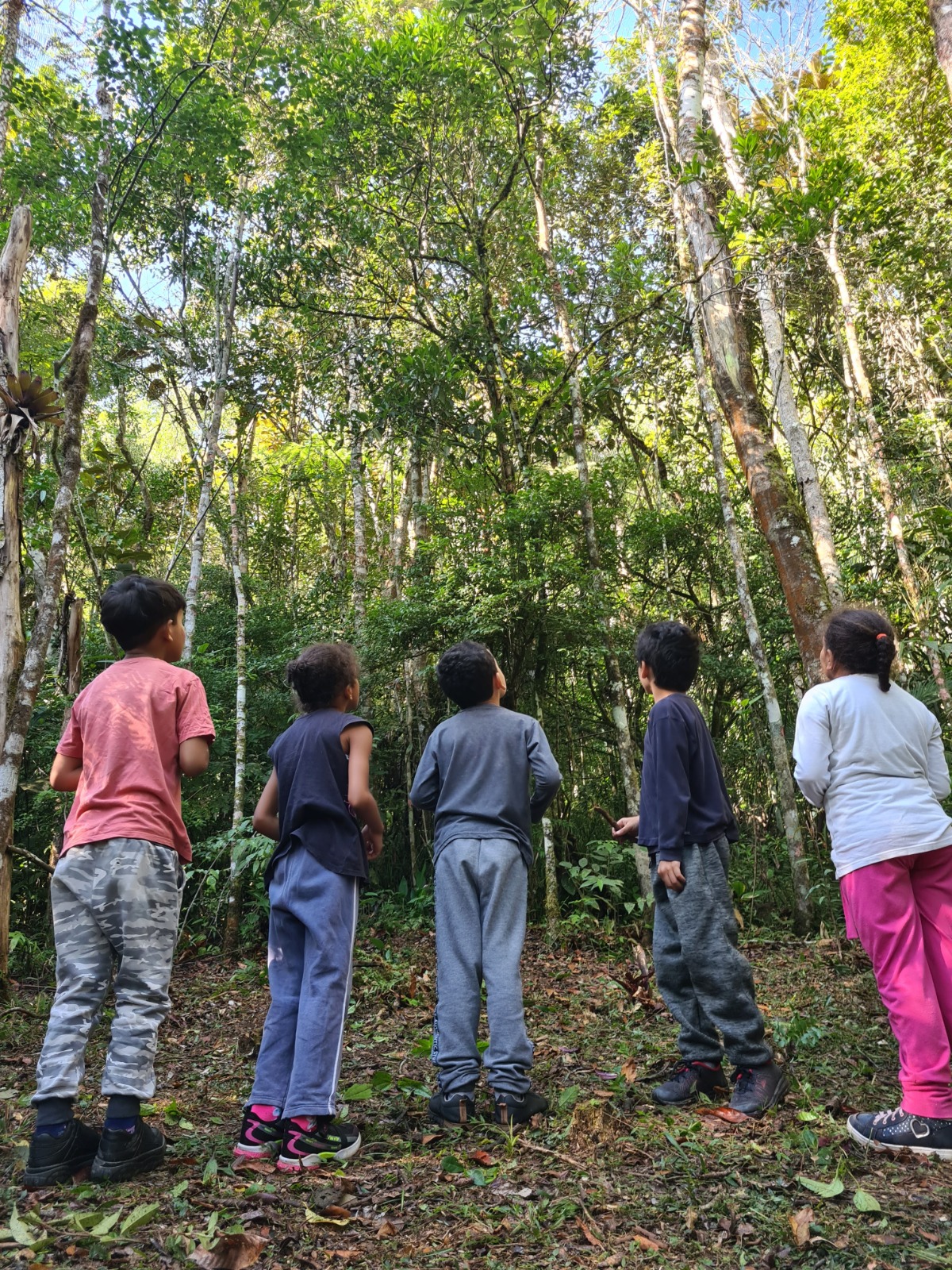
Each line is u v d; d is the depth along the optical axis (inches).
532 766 124.3
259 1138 103.3
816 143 276.2
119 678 110.7
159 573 448.8
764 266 251.3
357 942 243.3
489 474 302.5
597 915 267.0
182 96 248.7
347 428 336.5
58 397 206.7
